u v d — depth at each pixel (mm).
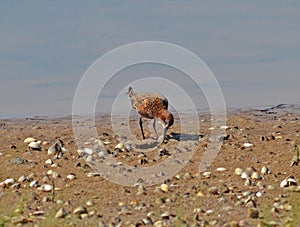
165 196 52500
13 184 56156
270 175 57531
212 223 45719
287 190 53469
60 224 46250
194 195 52656
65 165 61125
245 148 65375
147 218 46656
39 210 49719
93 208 49844
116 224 46062
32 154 64438
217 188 53438
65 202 51312
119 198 52219
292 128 74312
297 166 59406
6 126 78000
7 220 47281
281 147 65500
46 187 54969
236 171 58406
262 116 81062
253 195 52094
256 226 44938
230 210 48594
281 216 46969
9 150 66062
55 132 73938
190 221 46219
